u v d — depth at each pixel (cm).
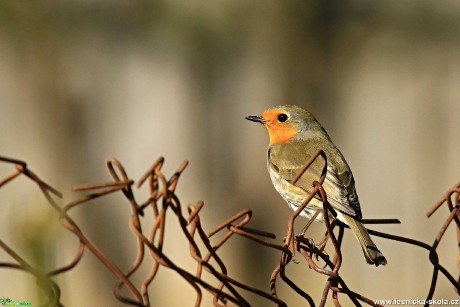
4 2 1309
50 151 1566
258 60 1450
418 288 1455
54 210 380
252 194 1573
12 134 1592
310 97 1509
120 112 1662
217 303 437
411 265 1529
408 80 1641
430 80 1648
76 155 1574
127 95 1658
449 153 1817
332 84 1496
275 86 1498
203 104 1580
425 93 1764
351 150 1797
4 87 1557
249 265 1487
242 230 443
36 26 1365
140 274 1459
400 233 1695
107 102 1614
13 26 1353
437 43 1449
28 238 378
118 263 1526
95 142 1608
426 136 1820
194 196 1653
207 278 1390
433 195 1809
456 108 1795
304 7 1365
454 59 1492
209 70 1482
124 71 1544
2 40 1402
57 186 1564
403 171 1841
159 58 1460
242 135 1584
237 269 1489
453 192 489
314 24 1396
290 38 1405
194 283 419
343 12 1391
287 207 1555
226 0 1323
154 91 1684
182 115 1680
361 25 1403
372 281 1466
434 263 501
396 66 1525
